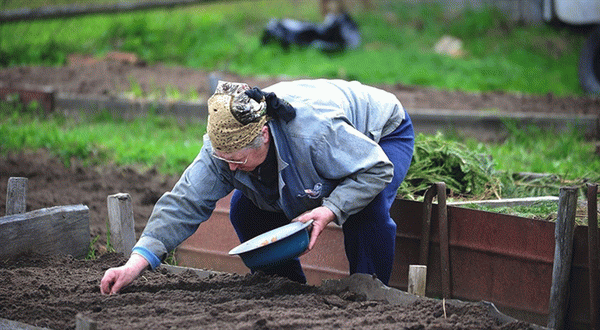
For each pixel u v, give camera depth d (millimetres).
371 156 6152
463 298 7324
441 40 27703
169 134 15305
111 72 21844
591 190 6395
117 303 6242
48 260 7598
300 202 6434
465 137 14898
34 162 13219
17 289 6617
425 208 7426
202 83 20578
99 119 16625
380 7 31109
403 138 6945
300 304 6188
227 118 5859
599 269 6445
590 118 15102
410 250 7676
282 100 6074
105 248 9023
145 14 27891
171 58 24625
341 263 7949
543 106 18703
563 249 6465
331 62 24594
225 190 6570
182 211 6410
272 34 26094
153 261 6301
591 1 20516
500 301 7078
